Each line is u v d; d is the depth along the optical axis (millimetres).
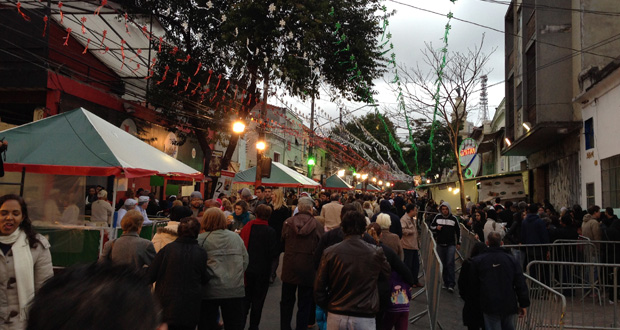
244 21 15008
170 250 4703
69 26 14336
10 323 3664
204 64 17156
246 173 19250
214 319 5301
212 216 5324
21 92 14250
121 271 938
